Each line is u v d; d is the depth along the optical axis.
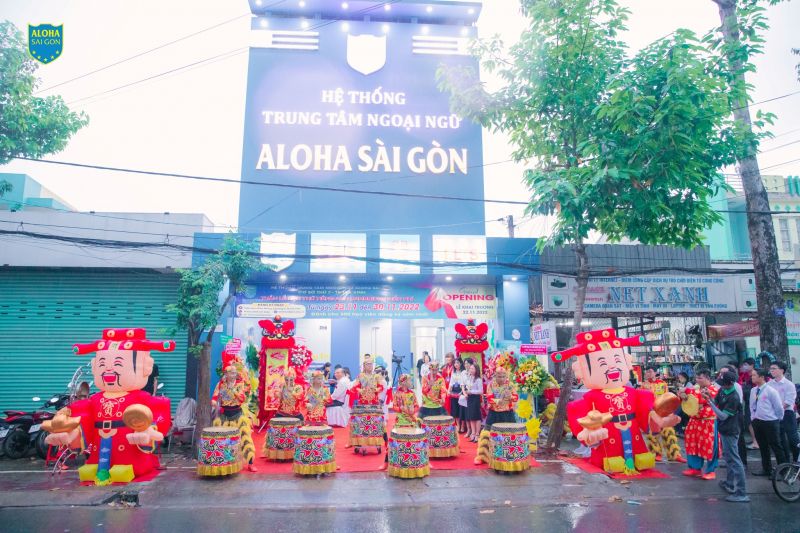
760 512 6.68
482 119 10.85
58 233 13.20
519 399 10.64
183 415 10.79
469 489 7.71
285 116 16.16
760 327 10.24
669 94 8.24
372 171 16.00
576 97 9.85
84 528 6.18
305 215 15.67
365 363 10.78
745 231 20.11
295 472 8.46
